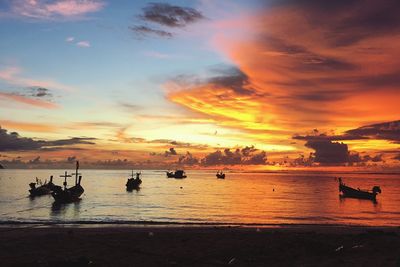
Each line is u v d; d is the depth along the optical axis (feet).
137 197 301.84
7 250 76.07
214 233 98.73
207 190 426.10
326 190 447.01
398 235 96.12
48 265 63.62
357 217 181.06
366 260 66.80
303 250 76.02
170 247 79.46
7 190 375.45
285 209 219.20
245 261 67.72
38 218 152.56
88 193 344.28
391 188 553.64
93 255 72.08
